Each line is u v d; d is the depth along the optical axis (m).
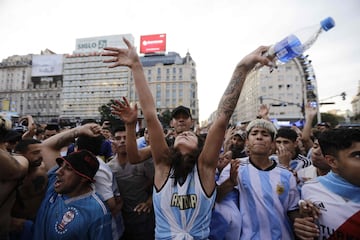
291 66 75.19
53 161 2.43
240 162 2.20
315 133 4.18
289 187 1.92
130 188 2.62
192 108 92.12
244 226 1.90
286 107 73.81
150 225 2.61
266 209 1.86
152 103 1.86
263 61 1.56
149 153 2.51
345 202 1.52
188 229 1.51
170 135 4.19
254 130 2.10
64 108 91.94
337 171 1.56
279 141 3.12
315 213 1.57
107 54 1.95
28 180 2.04
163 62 97.81
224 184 1.98
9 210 1.67
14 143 3.20
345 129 1.52
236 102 1.63
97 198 1.93
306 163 3.33
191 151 1.71
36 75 95.06
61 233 1.75
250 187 1.97
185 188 1.58
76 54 93.44
